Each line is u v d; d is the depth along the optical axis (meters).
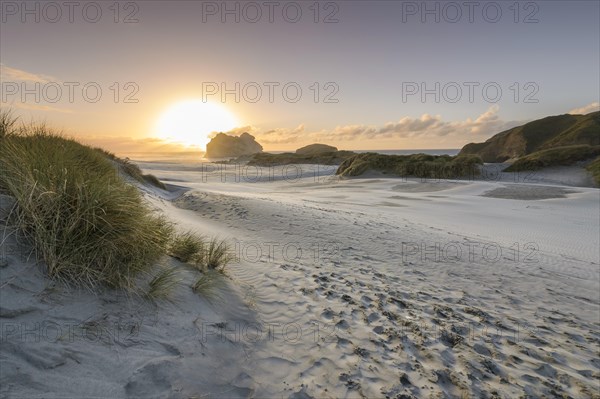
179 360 2.68
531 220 16.19
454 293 5.87
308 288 5.37
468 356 3.68
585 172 43.81
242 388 2.72
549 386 3.26
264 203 14.66
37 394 1.88
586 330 4.79
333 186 39.88
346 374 3.13
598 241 11.96
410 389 2.98
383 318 4.47
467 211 18.84
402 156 52.28
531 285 6.73
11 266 2.59
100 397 2.05
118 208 3.47
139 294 3.24
